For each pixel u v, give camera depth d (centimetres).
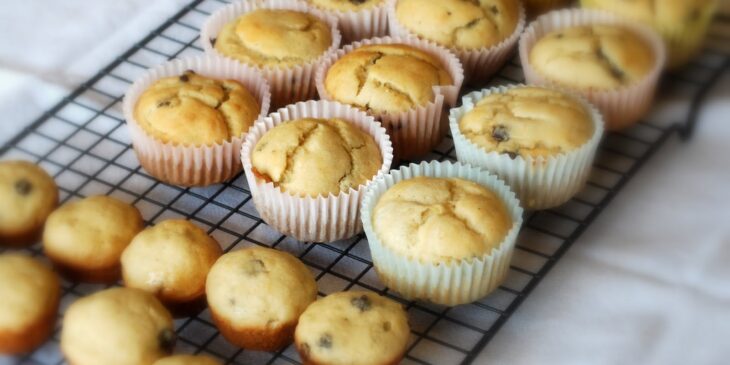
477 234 53
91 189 59
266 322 51
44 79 65
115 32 69
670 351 51
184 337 53
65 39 68
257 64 63
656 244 55
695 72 59
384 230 53
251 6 68
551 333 53
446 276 52
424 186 54
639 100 61
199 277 53
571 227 57
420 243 52
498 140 57
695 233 55
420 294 54
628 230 56
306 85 65
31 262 52
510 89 60
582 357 52
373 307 50
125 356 49
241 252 52
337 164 56
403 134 61
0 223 54
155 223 58
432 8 65
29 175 56
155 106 59
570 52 62
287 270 52
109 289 51
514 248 56
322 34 65
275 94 65
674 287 53
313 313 50
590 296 54
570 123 57
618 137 61
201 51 68
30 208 55
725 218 55
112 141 62
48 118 63
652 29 61
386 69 61
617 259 55
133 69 67
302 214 56
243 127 60
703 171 57
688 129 57
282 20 65
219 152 58
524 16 67
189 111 59
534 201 58
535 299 54
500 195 56
